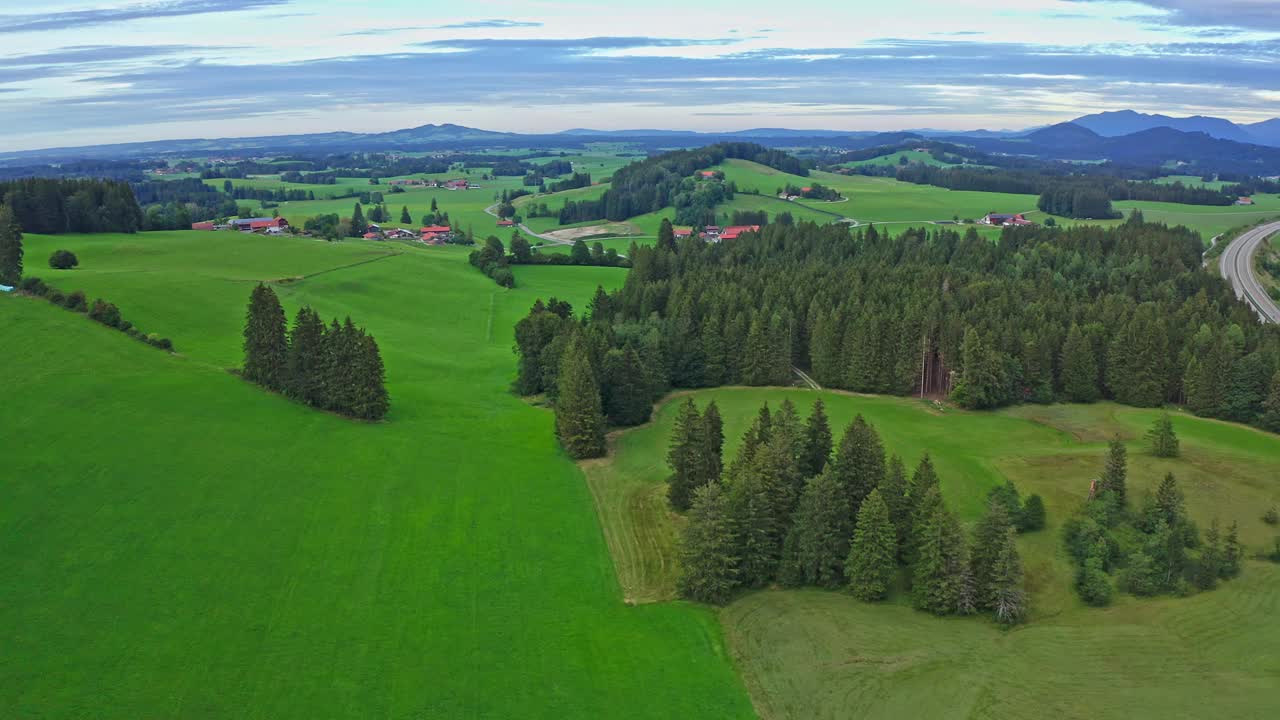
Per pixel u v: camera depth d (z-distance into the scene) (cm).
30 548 6956
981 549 6888
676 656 6362
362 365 10894
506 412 12125
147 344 11925
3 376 9775
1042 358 13412
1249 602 6788
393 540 7894
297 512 8206
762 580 7444
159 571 6944
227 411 10231
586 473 9950
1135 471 9538
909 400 13650
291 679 5862
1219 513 8412
